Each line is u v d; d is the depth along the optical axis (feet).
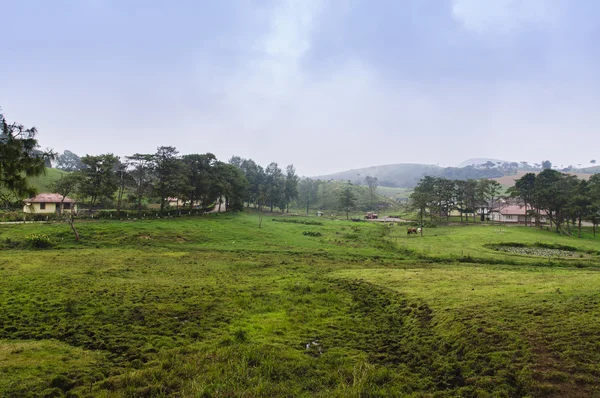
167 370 41.39
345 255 145.28
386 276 94.58
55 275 86.94
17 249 131.13
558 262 130.82
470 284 78.74
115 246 145.69
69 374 39.55
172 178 230.89
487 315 53.67
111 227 168.25
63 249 135.03
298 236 204.44
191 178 256.11
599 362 37.17
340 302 73.77
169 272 98.63
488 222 337.11
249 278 94.43
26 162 45.32
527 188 300.81
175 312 62.59
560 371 36.73
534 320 49.55
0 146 42.96
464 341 46.65
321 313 65.67
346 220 371.35
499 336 46.03
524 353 41.01
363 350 49.98
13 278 81.97
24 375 38.04
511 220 341.21
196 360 43.62
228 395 35.63
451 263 132.05
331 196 606.96
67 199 243.19
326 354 47.60
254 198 403.34
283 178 450.30
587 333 43.32
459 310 57.88
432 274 96.17
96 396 35.19
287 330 56.85
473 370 40.47
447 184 356.38
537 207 276.00
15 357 42.52
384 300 73.77
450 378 39.91
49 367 40.50
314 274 103.14
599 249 172.35
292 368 42.70
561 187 283.38
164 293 73.92
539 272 104.99
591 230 266.57
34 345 46.57
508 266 124.16
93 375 39.78
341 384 38.34
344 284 89.15
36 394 34.65
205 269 105.29
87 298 67.46
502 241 190.70
